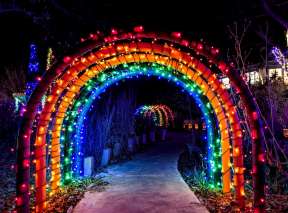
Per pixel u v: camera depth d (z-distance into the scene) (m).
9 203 6.07
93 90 7.50
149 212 5.18
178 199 5.93
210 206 5.55
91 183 7.45
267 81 8.30
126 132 12.91
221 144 6.17
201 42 4.54
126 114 13.09
